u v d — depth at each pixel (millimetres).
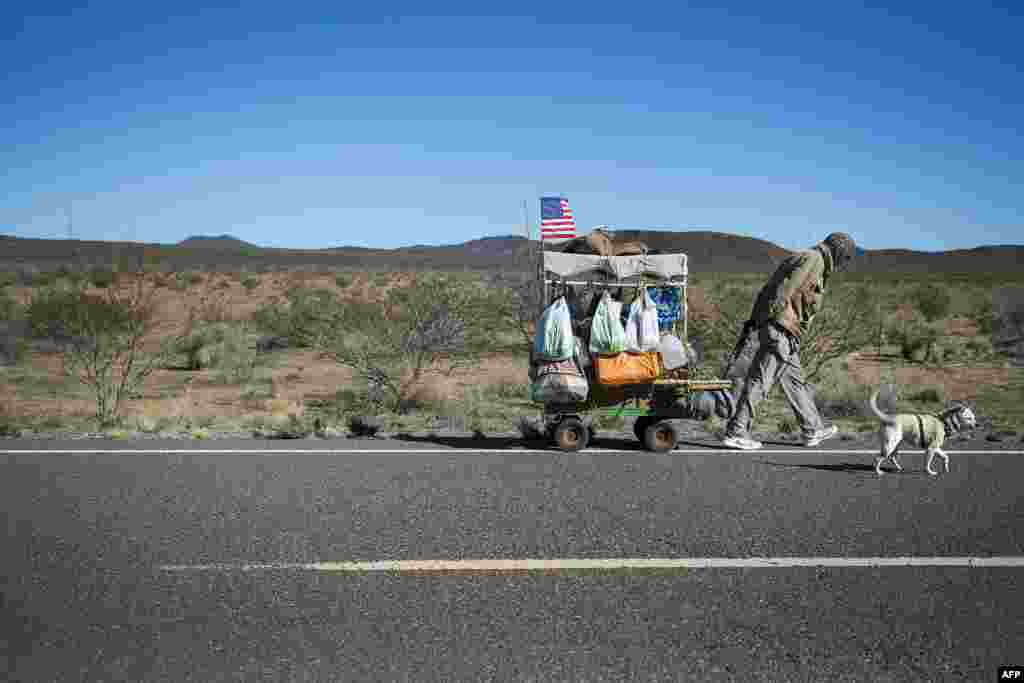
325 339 19203
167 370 22734
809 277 10414
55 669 4375
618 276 10438
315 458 9500
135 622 4945
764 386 10430
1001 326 35594
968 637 4824
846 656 4578
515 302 19656
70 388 19109
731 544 6410
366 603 5246
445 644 4684
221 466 9008
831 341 23641
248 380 21016
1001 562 6047
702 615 5094
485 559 6043
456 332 19531
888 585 5594
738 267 160750
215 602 5246
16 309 28594
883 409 14969
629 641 4734
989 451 10125
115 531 6629
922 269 184000
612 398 10414
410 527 6785
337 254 163375
